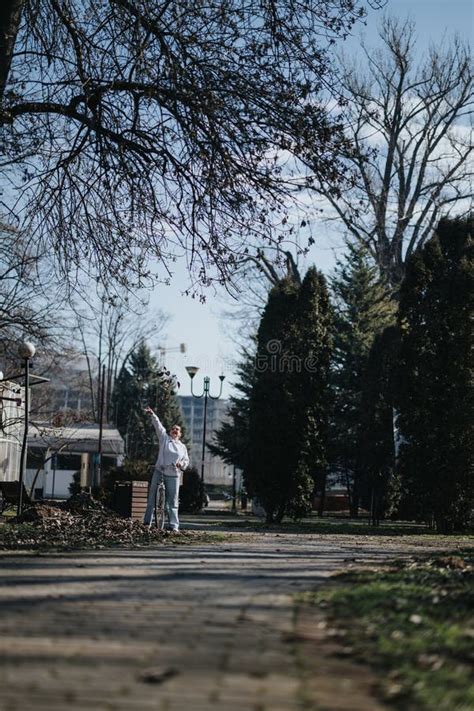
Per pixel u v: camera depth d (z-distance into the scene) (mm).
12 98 16578
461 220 26797
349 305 50000
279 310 28844
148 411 17750
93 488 31719
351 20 16484
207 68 16281
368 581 8742
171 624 6070
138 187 17250
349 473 46969
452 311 25547
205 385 39562
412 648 5258
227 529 22328
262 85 16203
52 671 4574
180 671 4613
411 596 7504
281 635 5684
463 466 25031
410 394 25719
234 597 7484
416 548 15984
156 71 16156
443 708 4000
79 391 70750
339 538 19375
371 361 34594
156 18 16219
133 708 3922
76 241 18125
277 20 16281
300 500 28062
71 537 15008
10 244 27078
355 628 5930
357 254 49594
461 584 8602
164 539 15766
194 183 16781
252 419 28469
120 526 17000
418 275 26016
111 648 5191
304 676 4566
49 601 7047
